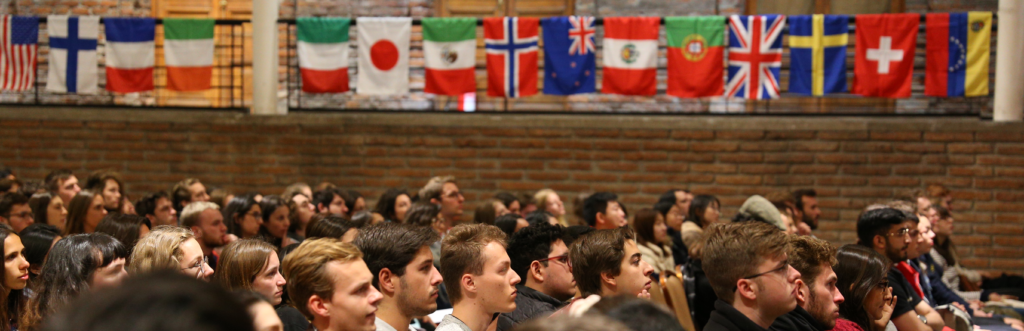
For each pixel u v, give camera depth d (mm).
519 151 7281
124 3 8602
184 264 2545
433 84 6746
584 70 6680
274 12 7230
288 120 7367
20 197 4082
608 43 6648
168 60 6793
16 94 8391
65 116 7539
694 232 5176
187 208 3977
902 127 6977
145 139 7492
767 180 7090
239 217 4434
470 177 7297
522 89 6723
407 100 8273
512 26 6719
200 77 6801
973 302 5457
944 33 6543
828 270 2816
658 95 8008
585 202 5348
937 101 7750
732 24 6590
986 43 6512
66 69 6844
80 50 6852
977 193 6887
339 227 3523
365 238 2377
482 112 7359
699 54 6625
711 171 7145
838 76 6520
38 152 7562
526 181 7262
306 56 6777
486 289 2334
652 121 7191
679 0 8102
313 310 2016
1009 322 4879
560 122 7254
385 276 2299
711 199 5664
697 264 4055
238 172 7418
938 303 5074
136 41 6844
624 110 8016
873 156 7012
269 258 2562
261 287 2529
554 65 6699
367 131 7371
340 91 6789
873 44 6555
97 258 2490
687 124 7172
